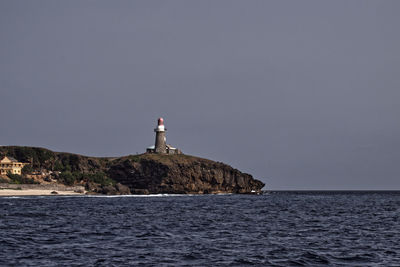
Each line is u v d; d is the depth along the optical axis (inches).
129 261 1836.9
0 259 1845.5
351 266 1798.7
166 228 2972.4
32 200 6791.3
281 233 2768.2
